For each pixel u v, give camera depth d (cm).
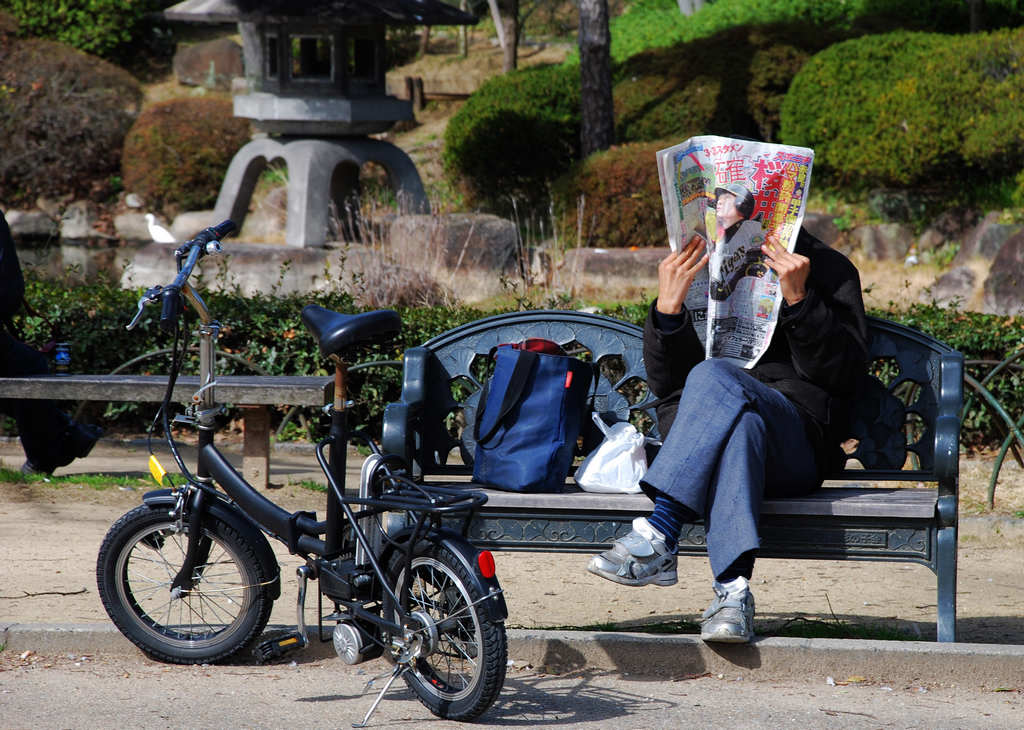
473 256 2395
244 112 2708
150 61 5088
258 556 700
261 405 1181
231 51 4825
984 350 1334
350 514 650
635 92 3161
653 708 648
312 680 696
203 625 746
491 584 622
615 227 2616
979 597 876
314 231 2611
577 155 3106
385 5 2580
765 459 693
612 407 809
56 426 1201
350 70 2678
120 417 1525
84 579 876
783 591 898
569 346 1294
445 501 632
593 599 873
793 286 714
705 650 703
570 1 5934
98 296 1511
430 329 1435
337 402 677
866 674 690
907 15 3444
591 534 727
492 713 643
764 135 3053
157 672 702
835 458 767
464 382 1398
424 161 3688
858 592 894
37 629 732
